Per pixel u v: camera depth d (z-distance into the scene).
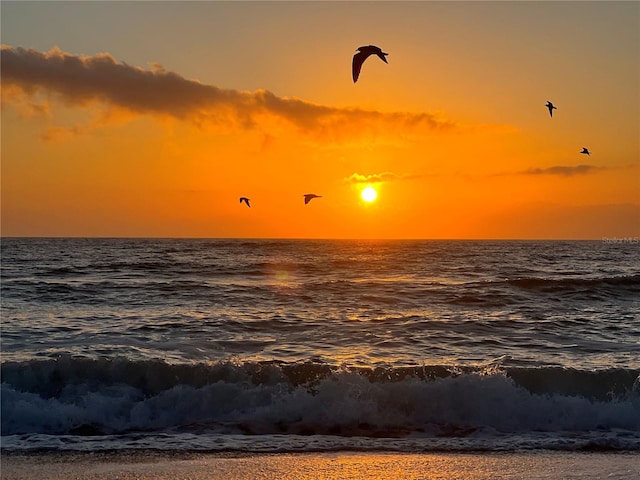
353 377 13.48
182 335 20.19
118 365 13.97
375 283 35.72
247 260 64.75
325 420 12.45
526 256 78.00
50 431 11.88
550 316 24.83
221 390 13.05
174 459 10.23
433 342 19.38
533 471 9.80
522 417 12.61
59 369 13.88
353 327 21.80
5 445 10.84
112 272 46.16
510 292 31.31
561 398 12.95
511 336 20.53
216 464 10.00
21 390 13.45
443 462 10.21
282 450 10.74
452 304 28.12
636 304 28.55
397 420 12.50
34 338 19.41
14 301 28.86
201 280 39.59
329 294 31.23
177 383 13.74
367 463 10.12
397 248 113.44
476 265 56.50
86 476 9.44
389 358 17.05
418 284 35.28
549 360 16.94
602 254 88.50
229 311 25.94
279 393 13.07
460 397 12.91
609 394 13.55
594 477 9.55
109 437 11.41
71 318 23.83
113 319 23.55
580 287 32.47
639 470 9.84
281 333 20.70
